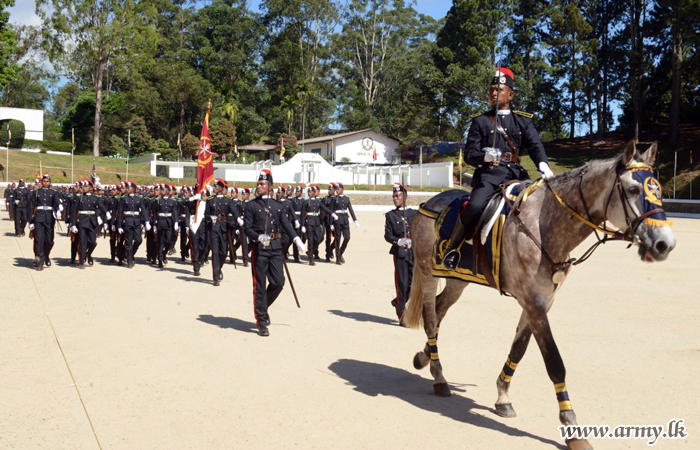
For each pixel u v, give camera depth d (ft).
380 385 19.15
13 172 161.58
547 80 240.32
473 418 16.29
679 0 164.66
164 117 257.96
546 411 16.87
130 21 215.72
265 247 26.37
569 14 198.70
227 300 34.45
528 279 15.17
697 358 22.34
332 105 298.35
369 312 31.30
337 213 53.72
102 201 51.21
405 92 298.56
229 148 240.94
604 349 23.70
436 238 18.63
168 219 49.88
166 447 14.14
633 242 13.79
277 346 23.99
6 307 30.76
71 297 34.17
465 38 229.04
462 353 22.97
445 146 247.70
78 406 16.85
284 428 15.39
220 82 284.61
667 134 205.87
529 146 17.42
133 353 22.50
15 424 15.48
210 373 20.16
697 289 39.34
